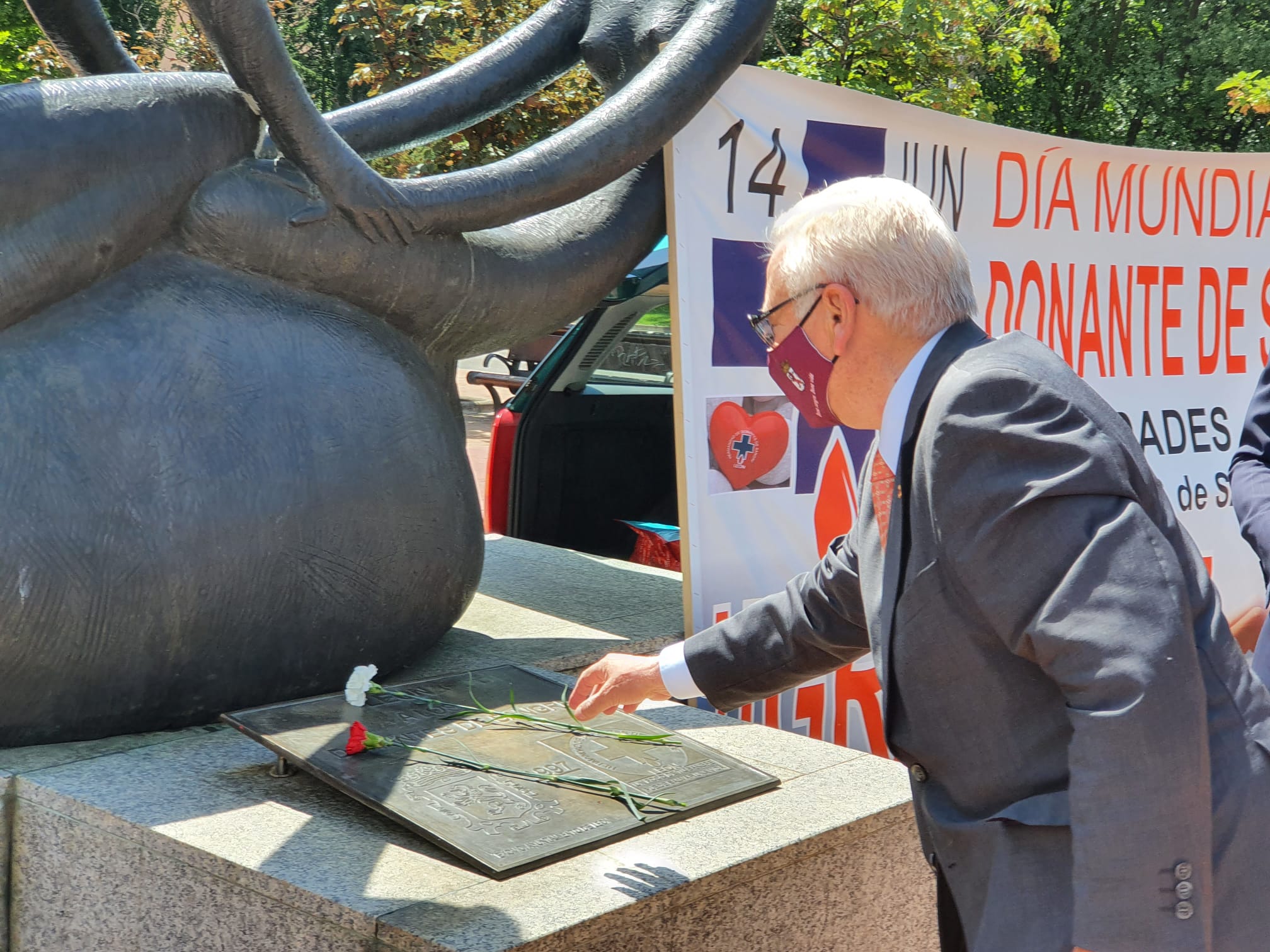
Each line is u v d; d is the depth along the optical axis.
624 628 3.62
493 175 2.99
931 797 1.70
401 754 2.36
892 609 1.65
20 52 11.71
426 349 3.12
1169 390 5.07
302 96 2.63
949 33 9.62
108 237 2.53
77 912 2.31
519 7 8.38
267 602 2.67
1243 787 1.47
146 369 2.55
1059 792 1.55
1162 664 1.36
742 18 3.43
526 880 1.99
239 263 2.73
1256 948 1.46
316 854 2.07
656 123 3.23
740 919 2.13
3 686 2.45
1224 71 16.45
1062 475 1.45
